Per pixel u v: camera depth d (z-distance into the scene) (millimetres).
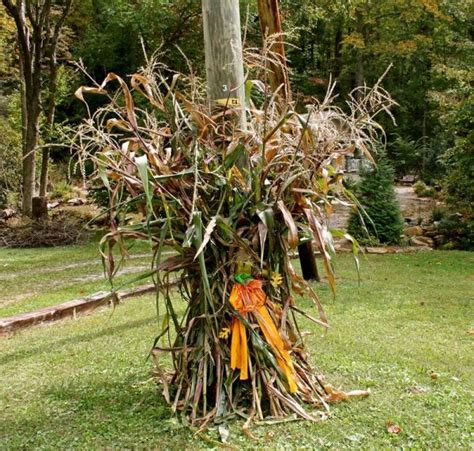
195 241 2320
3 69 15219
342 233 2564
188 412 2469
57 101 14336
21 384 3023
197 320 2490
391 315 4430
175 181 2375
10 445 2254
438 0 16312
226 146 2457
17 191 13484
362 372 3041
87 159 2578
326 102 2535
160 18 11750
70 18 15148
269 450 2150
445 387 2811
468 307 4734
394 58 18219
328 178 2527
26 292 5898
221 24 2496
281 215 2449
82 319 4621
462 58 14102
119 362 3361
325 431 2303
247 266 2420
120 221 2551
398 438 2242
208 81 2549
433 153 14656
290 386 2463
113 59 14180
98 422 2443
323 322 2568
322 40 20359
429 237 9266
